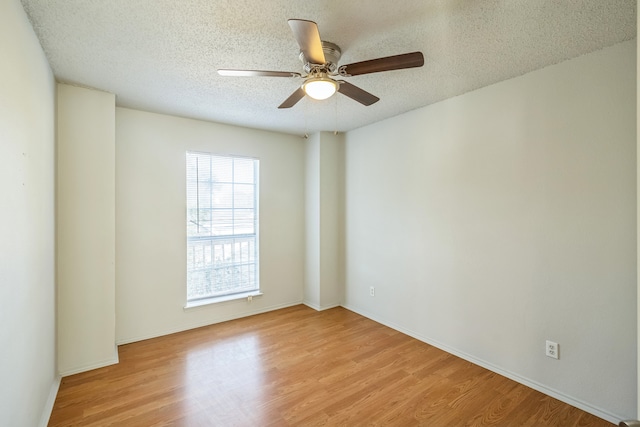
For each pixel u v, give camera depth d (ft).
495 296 8.39
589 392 6.73
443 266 9.72
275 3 5.06
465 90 8.79
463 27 5.74
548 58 6.91
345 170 13.65
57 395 7.30
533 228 7.59
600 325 6.57
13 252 4.62
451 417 6.64
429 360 9.09
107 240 8.75
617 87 6.30
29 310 5.43
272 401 7.18
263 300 13.25
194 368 8.61
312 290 13.94
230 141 12.26
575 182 6.89
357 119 11.59
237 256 12.71
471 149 8.89
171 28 5.75
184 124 11.22
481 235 8.69
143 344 10.10
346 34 5.96
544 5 5.11
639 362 2.91
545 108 7.34
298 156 14.19
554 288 7.25
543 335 7.45
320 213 13.47
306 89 6.13
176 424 6.39
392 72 7.60
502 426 6.36
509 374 8.11
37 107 5.97
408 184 10.81
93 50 6.53
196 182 11.67
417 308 10.58
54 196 7.63
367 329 11.39
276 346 10.01
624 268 6.25
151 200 10.59
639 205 2.90
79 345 8.36
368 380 8.05
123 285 10.13
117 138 9.97
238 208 12.71
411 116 10.61
